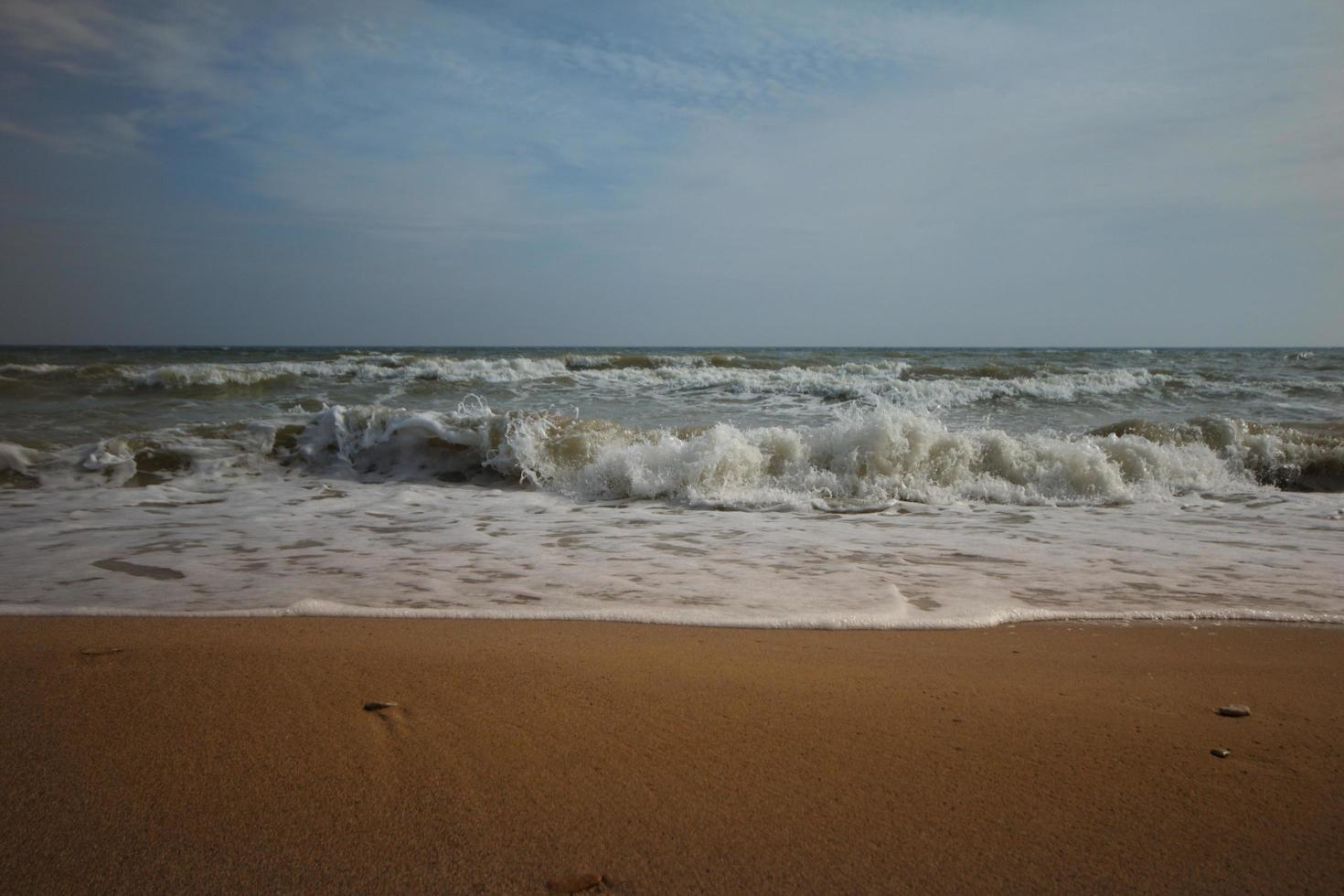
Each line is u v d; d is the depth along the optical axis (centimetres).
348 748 188
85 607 312
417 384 1560
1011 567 397
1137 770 181
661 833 153
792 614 311
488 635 280
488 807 162
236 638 272
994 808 163
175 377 1512
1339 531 488
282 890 135
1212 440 726
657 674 241
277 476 662
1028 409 1269
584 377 1633
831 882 138
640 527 502
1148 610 321
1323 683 242
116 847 147
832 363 2064
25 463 647
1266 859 146
